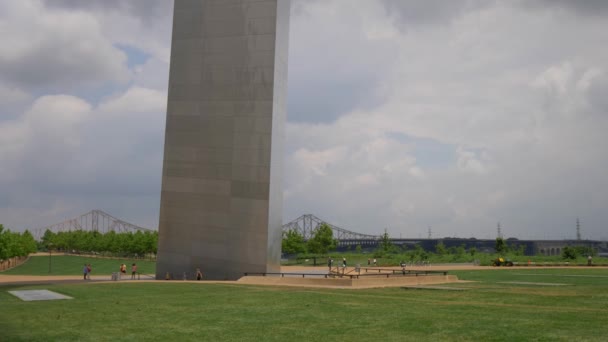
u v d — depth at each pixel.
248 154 48.25
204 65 50.88
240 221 47.69
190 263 49.00
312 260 98.75
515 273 55.47
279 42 50.09
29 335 15.48
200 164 49.81
